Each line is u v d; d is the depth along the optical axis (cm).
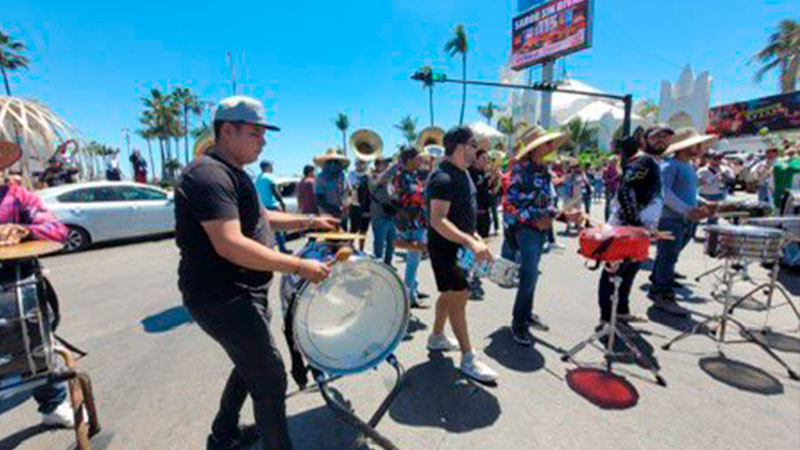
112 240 805
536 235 304
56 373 172
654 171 310
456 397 244
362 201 649
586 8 2083
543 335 336
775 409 227
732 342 312
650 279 414
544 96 2450
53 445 207
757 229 279
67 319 395
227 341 155
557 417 224
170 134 4538
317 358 173
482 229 541
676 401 237
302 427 218
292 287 174
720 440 203
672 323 352
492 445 202
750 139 2589
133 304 441
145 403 245
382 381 264
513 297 439
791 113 2361
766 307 369
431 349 306
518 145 326
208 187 139
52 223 198
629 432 210
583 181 1062
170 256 707
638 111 4312
